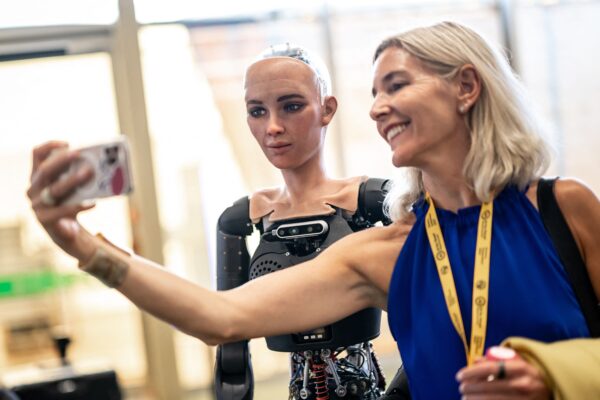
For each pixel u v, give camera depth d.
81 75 5.56
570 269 1.49
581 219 1.52
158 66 5.65
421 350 1.55
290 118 1.95
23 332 5.35
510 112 1.54
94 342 5.47
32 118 5.46
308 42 6.00
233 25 5.79
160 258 5.59
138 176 5.56
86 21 5.54
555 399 1.33
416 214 1.65
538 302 1.47
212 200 5.70
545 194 1.54
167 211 5.66
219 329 1.57
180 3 5.67
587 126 6.45
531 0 6.34
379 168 6.07
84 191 1.27
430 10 6.22
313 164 2.04
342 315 1.71
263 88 1.94
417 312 1.58
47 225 1.31
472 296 1.52
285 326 1.65
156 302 1.49
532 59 6.38
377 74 1.58
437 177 1.58
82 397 4.04
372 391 2.02
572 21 6.39
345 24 6.04
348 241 1.72
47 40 5.49
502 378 1.32
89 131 5.57
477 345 1.49
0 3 5.42
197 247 5.70
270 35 5.91
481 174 1.52
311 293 1.67
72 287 5.42
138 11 5.60
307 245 2.01
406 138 1.55
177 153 5.67
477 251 1.53
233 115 5.76
